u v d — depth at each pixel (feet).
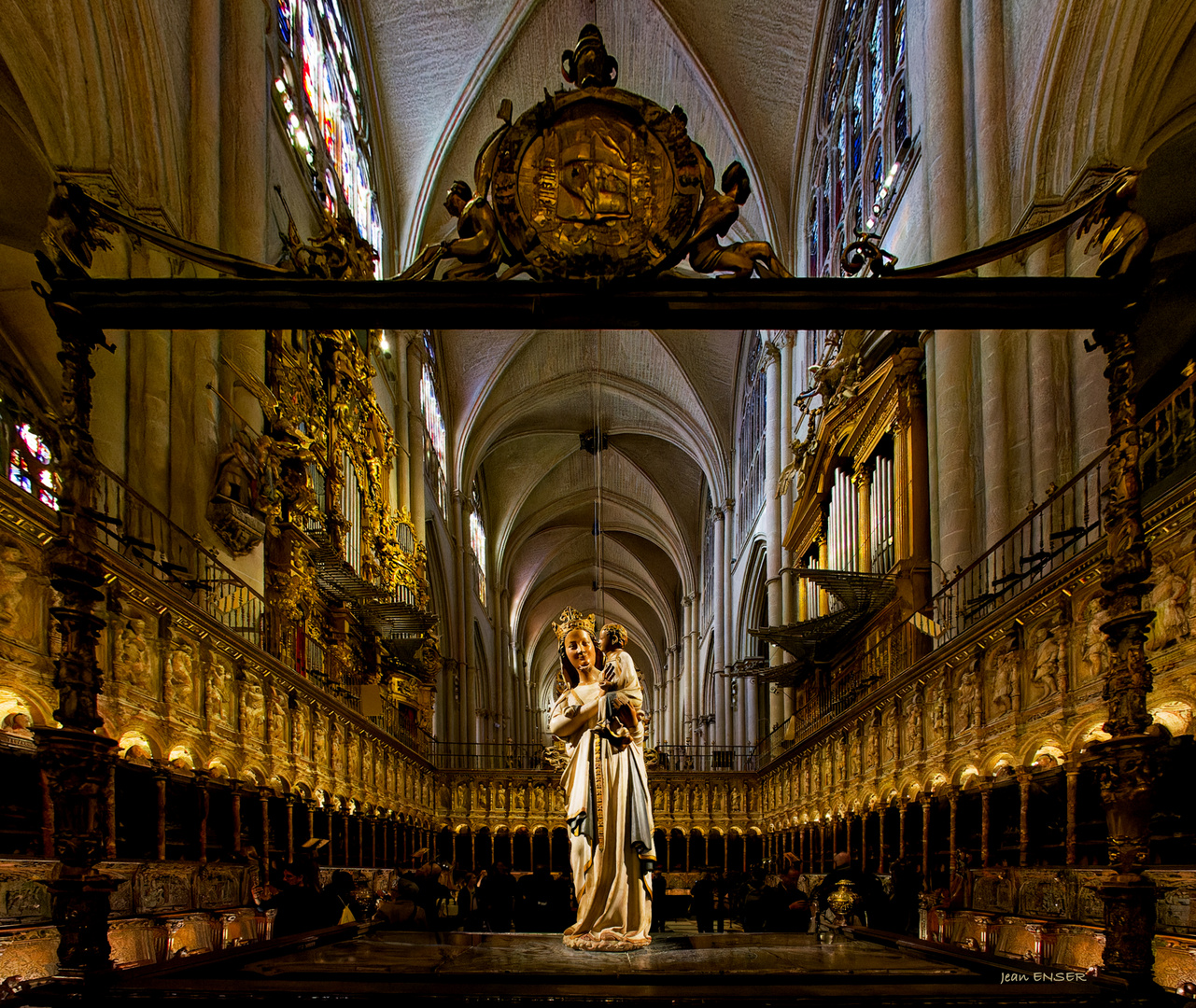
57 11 38.83
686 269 86.99
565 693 21.20
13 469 49.93
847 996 13.88
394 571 80.64
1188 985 19.56
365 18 83.61
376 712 68.44
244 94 48.49
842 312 18.03
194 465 42.52
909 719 45.16
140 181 41.70
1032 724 32.14
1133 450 17.60
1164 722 24.41
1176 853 24.25
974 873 32.22
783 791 78.79
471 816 89.30
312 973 15.98
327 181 71.05
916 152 54.80
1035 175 42.55
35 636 25.64
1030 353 42.70
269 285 17.87
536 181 17.92
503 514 161.89
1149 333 53.16
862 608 61.46
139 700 30.71
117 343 41.11
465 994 13.98
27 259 51.01
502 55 89.97
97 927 16.56
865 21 72.02
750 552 114.62
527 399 133.80
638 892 20.12
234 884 34.01
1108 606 17.43
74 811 16.65
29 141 43.01
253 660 40.11
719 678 130.11
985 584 42.29
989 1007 13.80
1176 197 47.65
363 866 59.06
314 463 58.95
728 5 84.84
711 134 97.60
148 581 30.96
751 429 117.80
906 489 56.18
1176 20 39.40
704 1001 13.58
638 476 162.91
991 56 44.86
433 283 17.81
